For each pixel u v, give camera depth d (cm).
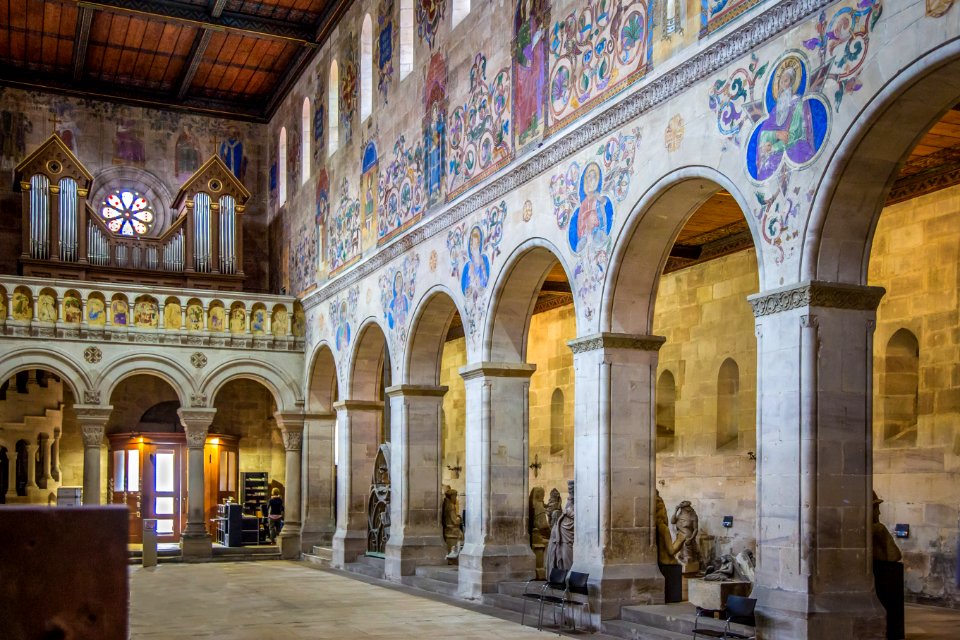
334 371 3331
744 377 2158
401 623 1753
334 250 3089
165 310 3247
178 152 3844
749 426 2134
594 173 1703
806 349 1198
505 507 2052
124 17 3216
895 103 1116
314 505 3297
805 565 1177
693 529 2036
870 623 1180
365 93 2880
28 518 221
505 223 2014
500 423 2056
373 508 2819
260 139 3919
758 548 1251
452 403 3478
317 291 3209
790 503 1205
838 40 1178
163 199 3800
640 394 1675
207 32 3269
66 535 223
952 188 1712
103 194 3728
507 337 2078
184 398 3234
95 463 3106
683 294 2362
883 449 1798
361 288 2847
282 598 2142
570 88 1777
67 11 3155
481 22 2156
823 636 1156
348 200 2980
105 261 3491
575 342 1716
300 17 3241
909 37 1076
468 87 2203
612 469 1648
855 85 1147
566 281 2636
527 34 1950
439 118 2348
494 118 2073
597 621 1605
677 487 2328
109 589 225
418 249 2447
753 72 1318
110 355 3161
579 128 1722
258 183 3909
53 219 3403
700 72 1415
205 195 3631
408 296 2491
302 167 3466
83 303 3139
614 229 1633
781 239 1247
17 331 3052
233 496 3791
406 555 2427
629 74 1597
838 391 1205
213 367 3281
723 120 1373
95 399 3125
